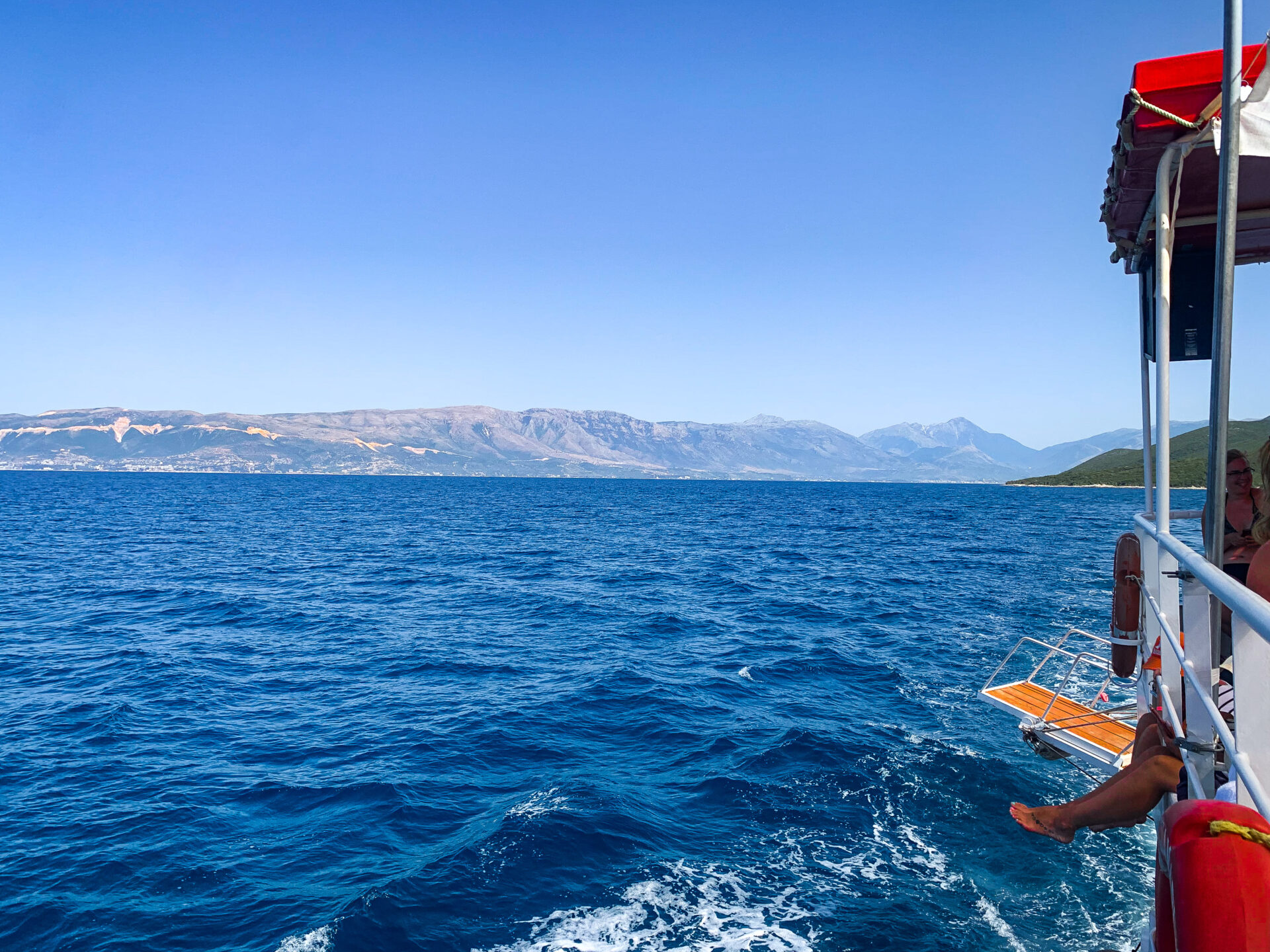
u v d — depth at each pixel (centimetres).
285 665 1933
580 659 1959
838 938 756
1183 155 368
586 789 1105
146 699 1641
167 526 6794
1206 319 521
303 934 782
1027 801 1043
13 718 1509
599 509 10994
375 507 10844
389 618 2583
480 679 1773
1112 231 551
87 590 3231
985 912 797
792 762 1197
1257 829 186
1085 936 758
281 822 1040
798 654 1972
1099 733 744
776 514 9844
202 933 794
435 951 752
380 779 1172
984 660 1856
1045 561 4128
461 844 952
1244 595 209
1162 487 429
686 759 1234
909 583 3288
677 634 2278
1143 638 570
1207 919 180
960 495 19600
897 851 923
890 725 1361
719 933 766
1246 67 340
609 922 789
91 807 1096
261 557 4488
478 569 3966
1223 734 273
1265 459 356
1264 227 521
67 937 792
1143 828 959
